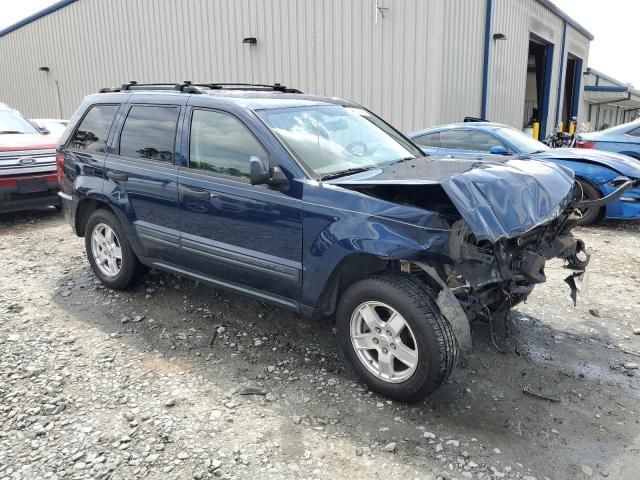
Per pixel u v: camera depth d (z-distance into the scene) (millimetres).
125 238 4922
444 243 3078
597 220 8555
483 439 3082
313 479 2756
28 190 7754
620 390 3609
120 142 4852
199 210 4160
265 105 4105
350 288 3506
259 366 3871
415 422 3229
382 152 4355
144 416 3262
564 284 5508
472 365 3891
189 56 14977
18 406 3365
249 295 4074
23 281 5578
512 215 3195
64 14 18625
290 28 12609
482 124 8695
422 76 10859
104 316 4703
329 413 3312
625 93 29672
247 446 3004
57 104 20406
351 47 11688
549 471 2832
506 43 14406
